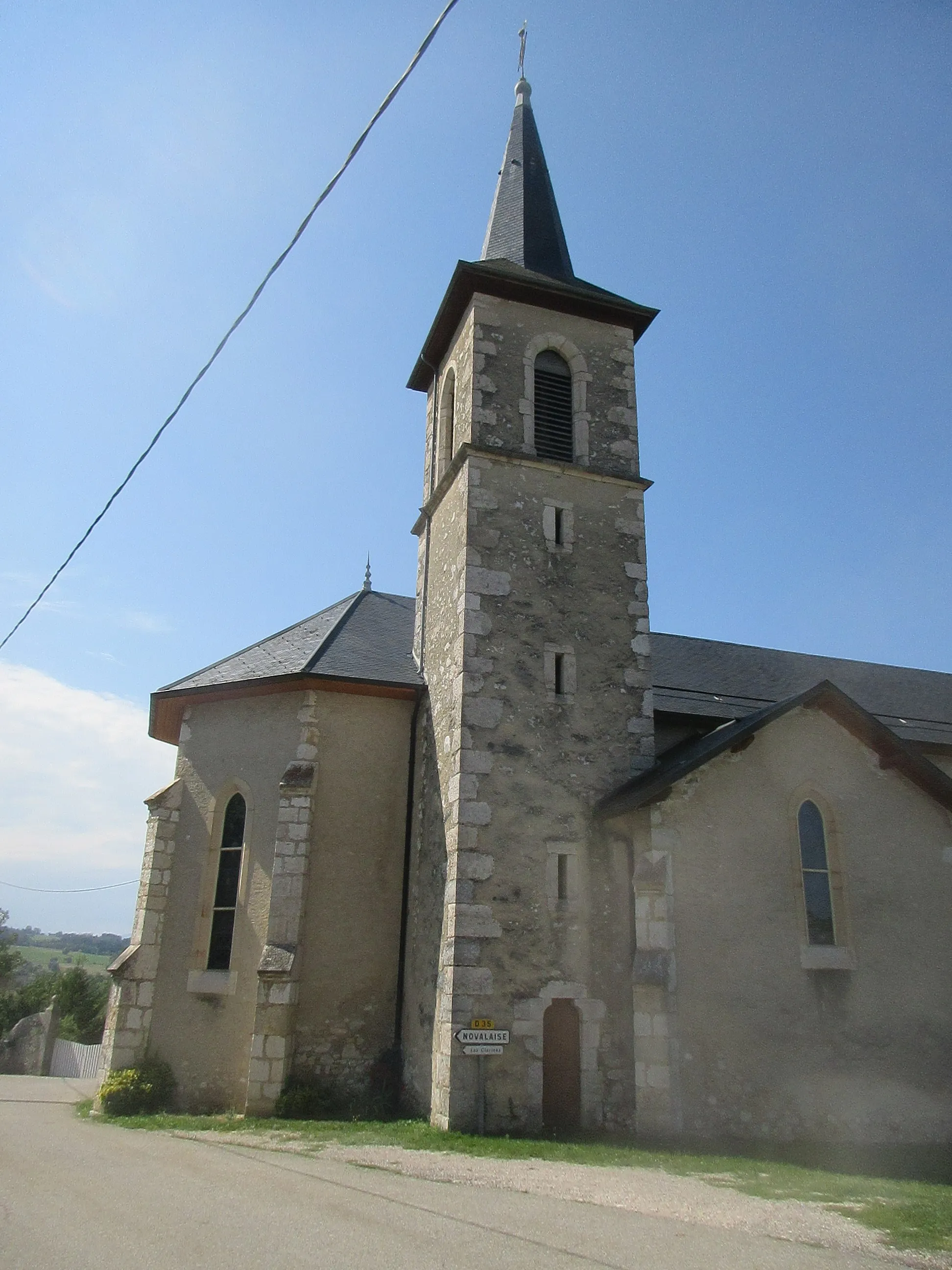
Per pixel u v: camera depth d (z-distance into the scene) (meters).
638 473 15.63
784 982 12.09
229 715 15.46
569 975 12.10
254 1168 8.80
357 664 15.56
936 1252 6.46
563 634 14.04
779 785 12.96
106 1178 8.30
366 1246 6.15
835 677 20.27
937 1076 12.34
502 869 12.37
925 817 13.50
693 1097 11.26
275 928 13.50
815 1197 8.27
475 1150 9.91
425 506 16.81
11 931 76.38
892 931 12.82
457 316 16.66
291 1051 13.06
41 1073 24.39
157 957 14.22
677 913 11.91
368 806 14.74
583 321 16.42
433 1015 12.39
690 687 17.64
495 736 13.05
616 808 12.50
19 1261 5.83
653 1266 5.91
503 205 18.77
